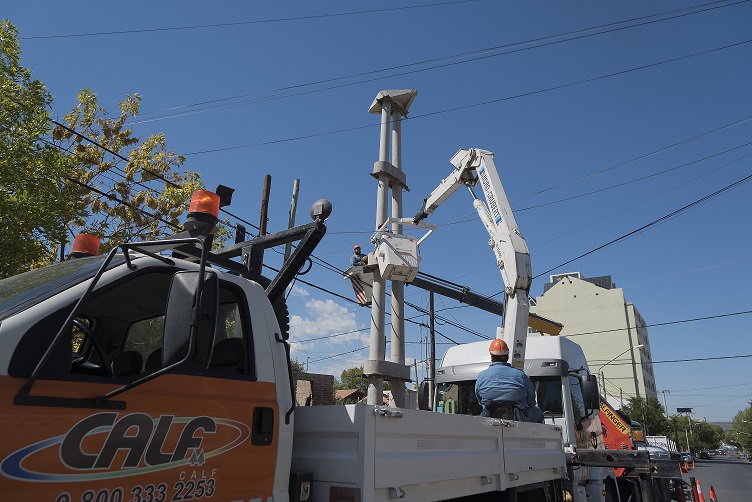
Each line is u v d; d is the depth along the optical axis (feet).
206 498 8.29
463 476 12.54
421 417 11.27
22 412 6.59
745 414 456.86
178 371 8.43
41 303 7.38
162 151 53.11
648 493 28.43
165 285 10.52
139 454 7.57
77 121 50.11
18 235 27.37
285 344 10.56
